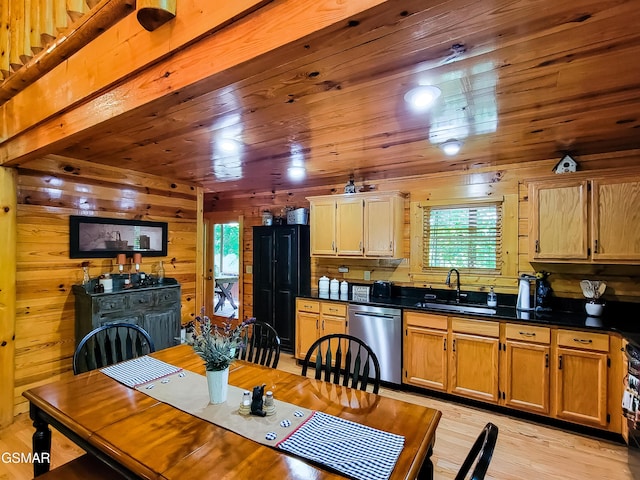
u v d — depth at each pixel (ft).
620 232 8.99
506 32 4.34
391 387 11.82
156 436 4.38
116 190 12.05
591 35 4.43
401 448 4.15
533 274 11.00
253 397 5.00
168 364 7.07
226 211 19.72
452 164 11.64
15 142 7.75
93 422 4.72
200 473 3.67
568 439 8.65
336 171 12.85
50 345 10.22
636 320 9.18
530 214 10.10
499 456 7.97
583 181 9.41
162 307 11.85
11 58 6.59
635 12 3.96
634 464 7.35
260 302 16.48
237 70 3.87
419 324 11.19
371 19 3.13
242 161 11.35
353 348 12.50
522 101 6.54
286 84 5.84
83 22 5.18
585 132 8.32
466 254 12.41
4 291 9.11
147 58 4.53
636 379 7.34
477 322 10.15
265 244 16.37
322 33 3.29
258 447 4.15
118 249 11.97
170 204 13.93
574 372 8.84
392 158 10.91
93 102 5.59
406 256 13.51
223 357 5.29
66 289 10.61
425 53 4.88
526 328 9.45
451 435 8.86
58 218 10.48
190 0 4.09
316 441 4.27
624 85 5.88
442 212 12.94
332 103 6.66
